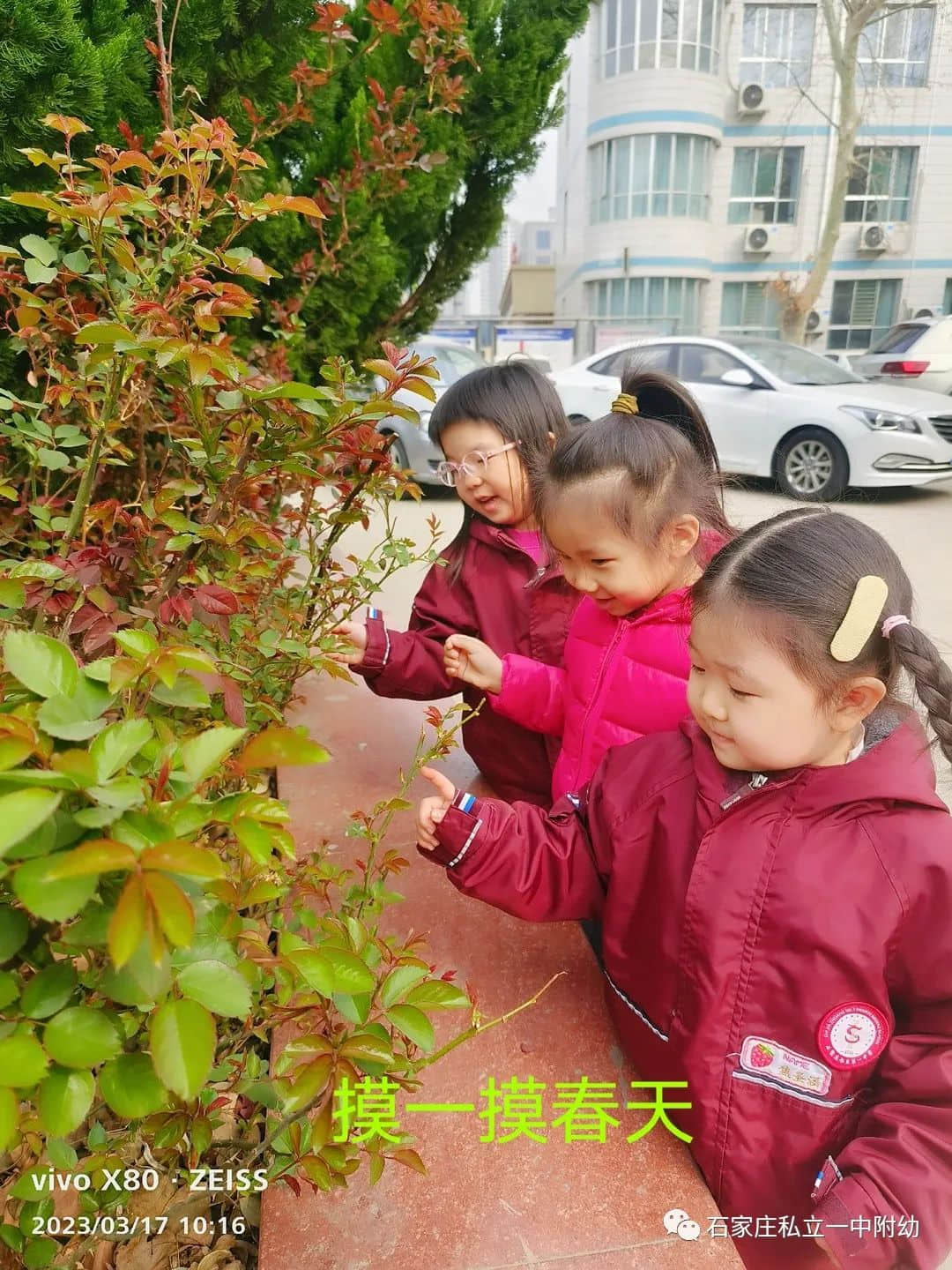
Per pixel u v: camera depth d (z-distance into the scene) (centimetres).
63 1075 56
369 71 315
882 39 1689
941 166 1764
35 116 156
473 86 343
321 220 261
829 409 679
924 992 107
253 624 154
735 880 108
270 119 243
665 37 1694
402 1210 105
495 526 191
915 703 117
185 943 46
